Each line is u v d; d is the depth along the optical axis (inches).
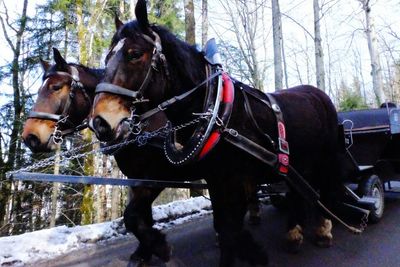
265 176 132.8
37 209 677.9
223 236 111.7
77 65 195.2
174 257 165.3
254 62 581.9
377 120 212.5
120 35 101.7
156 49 101.0
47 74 186.4
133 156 160.6
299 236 160.4
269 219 228.4
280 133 128.0
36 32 627.5
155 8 530.0
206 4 434.0
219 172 114.6
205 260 160.6
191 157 106.0
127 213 139.4
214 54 120.9
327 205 172.1
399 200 258.7
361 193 196.7
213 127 107.7
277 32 422.6
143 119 106.9
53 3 524.7
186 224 235.8
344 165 191.3
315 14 459.2
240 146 112.0
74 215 653.9
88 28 470.9
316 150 164.7
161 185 143.8
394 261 144.6
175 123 114.8
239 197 115.3
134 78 96.9
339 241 173.0
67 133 185.6
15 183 626.5
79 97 186.9
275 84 418.3
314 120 159.3
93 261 164.6
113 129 93.0
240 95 123.6
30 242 187.5
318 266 142.9
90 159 431.8
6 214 631.8
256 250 115.0
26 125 175.2
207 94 111.4
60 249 181.9
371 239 173.0
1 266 156.3
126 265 157.1
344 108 510.6
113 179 136.8
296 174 135.2
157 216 239.5
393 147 221.3
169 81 105.1
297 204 163.6
